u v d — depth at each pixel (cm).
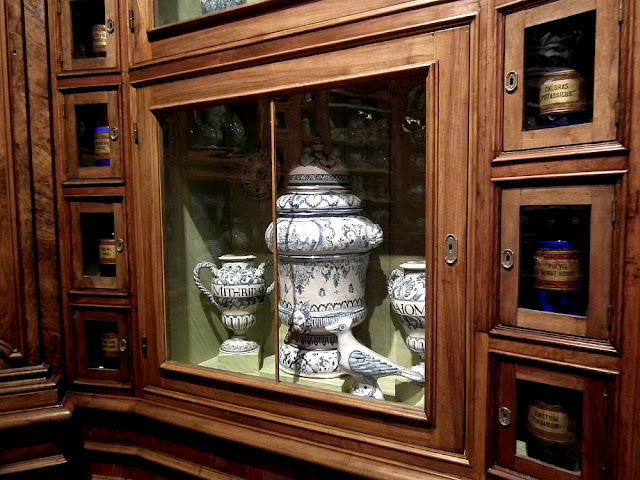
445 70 71
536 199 65
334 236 93
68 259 108
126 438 108
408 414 78
